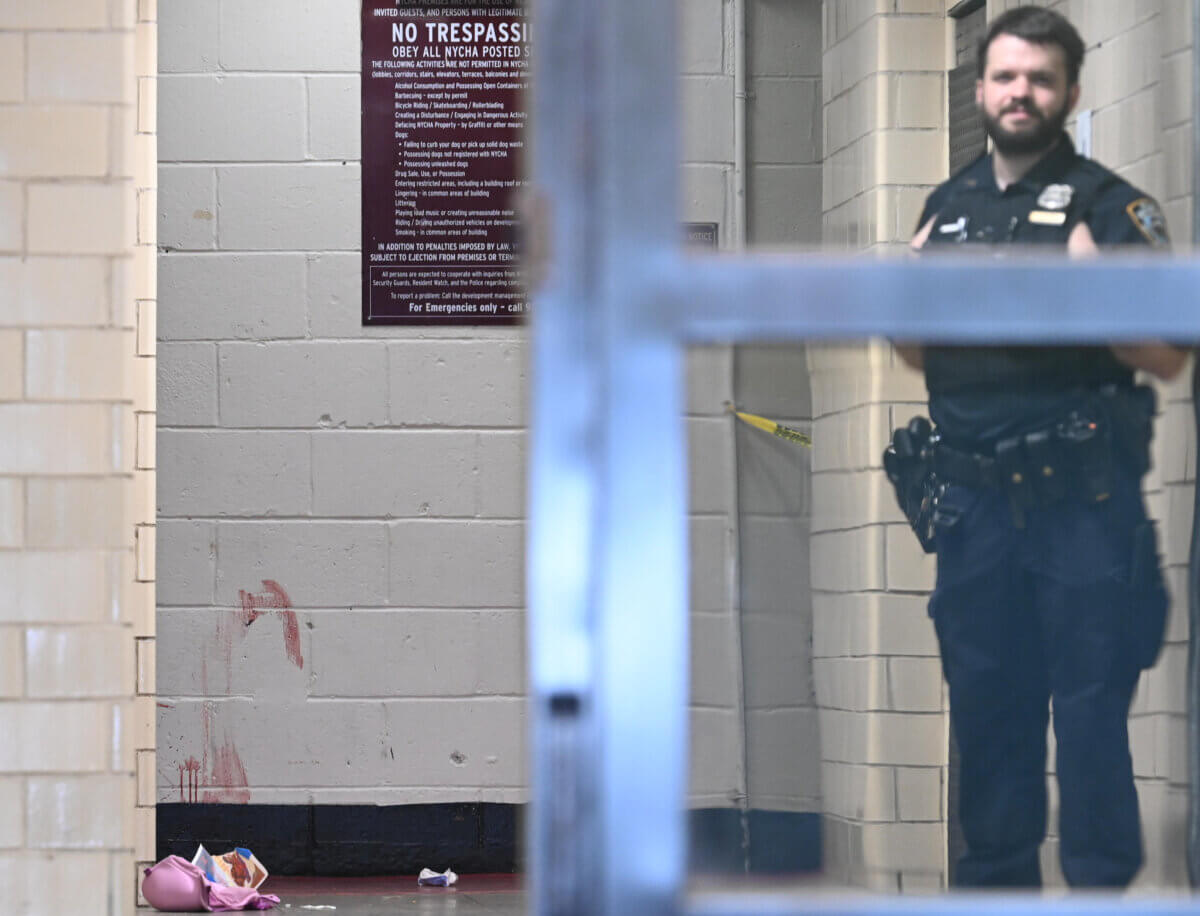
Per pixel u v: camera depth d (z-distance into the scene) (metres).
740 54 10.37
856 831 6.00
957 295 3.03
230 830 12.31
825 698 6.57
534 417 2.99
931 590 6.53
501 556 12.51
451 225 12.55
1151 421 4.79
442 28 12.50
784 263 3.01
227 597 12.39
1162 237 5.53
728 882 4.31
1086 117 6.59
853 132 9.73
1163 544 4.88
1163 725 4.96
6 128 7.42
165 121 12.47
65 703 7.45
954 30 9.27
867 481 6.25
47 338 7.44
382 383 12.51
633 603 2.97
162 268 12.45
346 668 12.42
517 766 12.45
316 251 12.51
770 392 6.00
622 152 3.00
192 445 12.42
